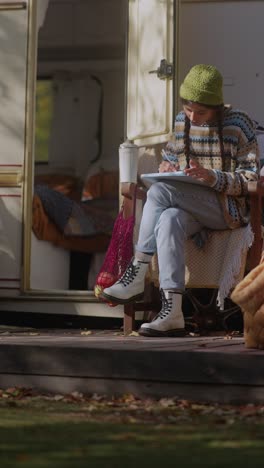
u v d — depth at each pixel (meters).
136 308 5.53
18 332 5.86
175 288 5.14
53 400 4.18
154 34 6.36
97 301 6.30
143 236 5.28
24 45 6.58
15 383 4.47
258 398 4.08
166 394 4.22
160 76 6.25
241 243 5.27
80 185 9.93
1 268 6.51
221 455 2.90
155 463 2.76
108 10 10.35
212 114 5.36
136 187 5.54
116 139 10.45
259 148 5.77
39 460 2.80
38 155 10.60
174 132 5.56
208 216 5.26
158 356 4.23
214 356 4.15
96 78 10.50
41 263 6.91
